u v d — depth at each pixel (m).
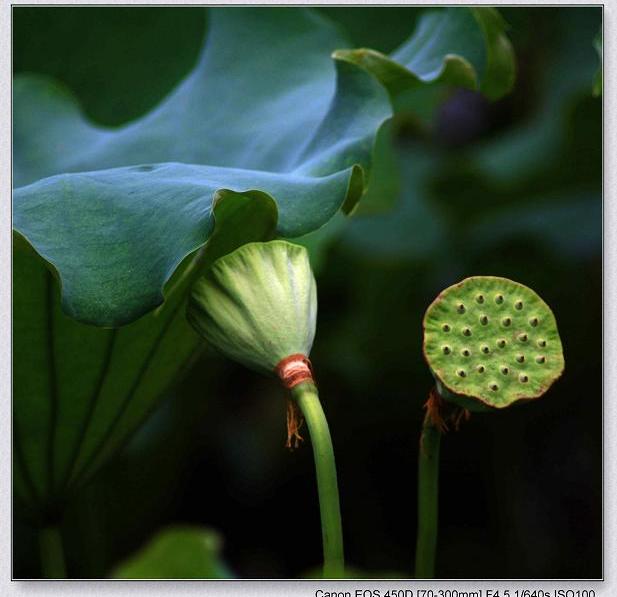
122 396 1.84
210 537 1.66
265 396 2.56
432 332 1.68
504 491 2.46
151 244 1.68
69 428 1.84
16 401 1.81
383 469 2.57
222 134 2.08
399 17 2.54
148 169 1.79
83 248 1.69
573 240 2.58
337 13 2.53
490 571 2.44
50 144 2.16
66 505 1.88
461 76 2.00
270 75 2.13
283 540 2.51
